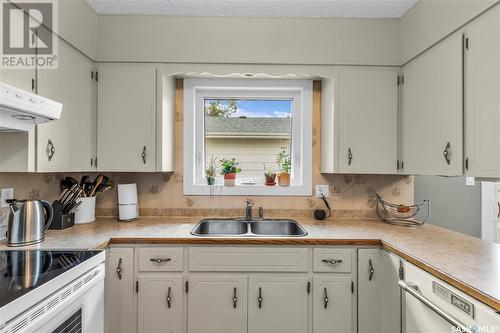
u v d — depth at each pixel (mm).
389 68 1841
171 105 2012
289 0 1663
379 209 2119
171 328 1526
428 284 1127
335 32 1821
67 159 1564
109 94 1808
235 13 1799
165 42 1818
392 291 1421
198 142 2186
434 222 3072
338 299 1538
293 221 2008
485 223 2961
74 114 1619
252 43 1828
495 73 1151
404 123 1790
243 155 2232
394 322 1402
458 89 1341
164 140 1857
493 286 928
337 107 1831
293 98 2193
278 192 2119
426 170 1575
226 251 1540
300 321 1537
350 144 1825
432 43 1509
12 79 1230
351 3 1686
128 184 2006
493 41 1160
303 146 2129
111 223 1897
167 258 1535
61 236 1541
